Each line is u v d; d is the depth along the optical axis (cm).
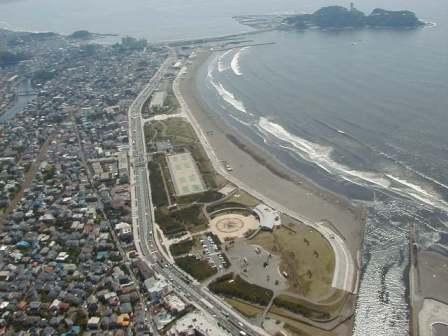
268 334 15800
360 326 16162
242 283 18088
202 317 16625
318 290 17688
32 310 17412
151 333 16025
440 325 16038
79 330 16338
